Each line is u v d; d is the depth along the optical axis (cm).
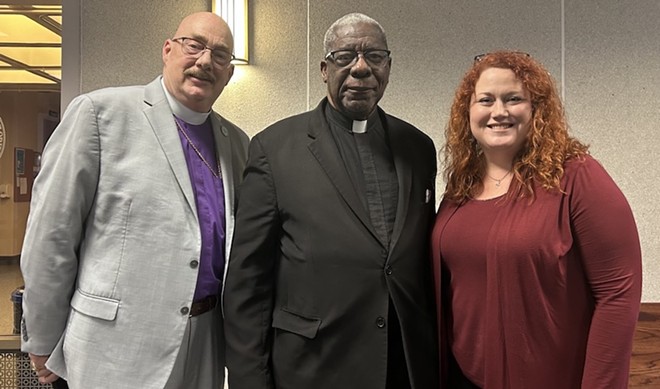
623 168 249
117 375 134
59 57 302
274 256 135
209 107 153
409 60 248
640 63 247
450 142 139
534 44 247
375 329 124
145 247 136
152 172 139
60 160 136
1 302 263
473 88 130
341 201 128
